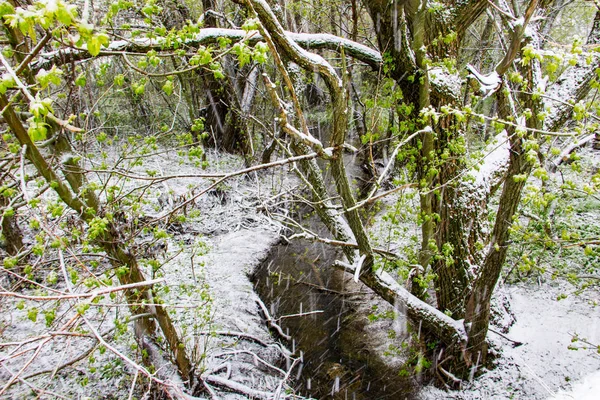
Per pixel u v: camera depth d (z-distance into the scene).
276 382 6.34
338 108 4.56
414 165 5.86
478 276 5.64
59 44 3.10
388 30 5.39
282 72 3.60
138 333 5.12
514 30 4.20
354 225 5.73
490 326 6.95
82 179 4.00
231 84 12.29
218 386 5.77
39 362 5.54
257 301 8.13
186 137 4.34
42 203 4.11
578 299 7.72
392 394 6.37
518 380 6.13
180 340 5.18
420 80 5.21
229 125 13.94
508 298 7.98
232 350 6.56
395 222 6.27
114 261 4.21
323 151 4.23
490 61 12.35
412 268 6.16
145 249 4.79
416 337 7.23
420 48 5.07
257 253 9.87
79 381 5.30
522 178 3.79
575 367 6.32
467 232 6.07
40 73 1.75
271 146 10.91
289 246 10.72
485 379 6.25
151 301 4.28
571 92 5.09
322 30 12.24
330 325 7.97
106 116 12.43
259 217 10.79
